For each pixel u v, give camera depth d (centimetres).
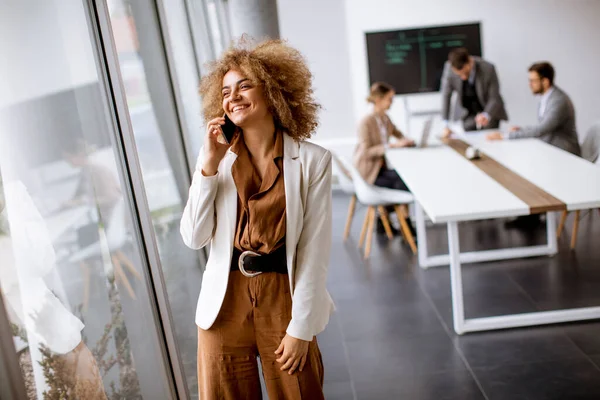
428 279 516
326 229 213
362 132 625
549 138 616
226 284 209
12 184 157
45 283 167
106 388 196
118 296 210
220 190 208
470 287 490
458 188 454
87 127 200
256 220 205
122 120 221
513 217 641
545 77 611
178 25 364
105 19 211
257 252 208
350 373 385
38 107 173
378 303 480
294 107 211
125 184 225
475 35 784
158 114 317
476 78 707
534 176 468
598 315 419
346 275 541
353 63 801
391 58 797
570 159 512
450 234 410
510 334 413
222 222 209
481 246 577
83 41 203
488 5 779
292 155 209
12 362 146
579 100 800
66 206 182
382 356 402
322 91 811
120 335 209
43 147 174
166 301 243
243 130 208
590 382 352
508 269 517
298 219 208
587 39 780
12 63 164
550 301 455
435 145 616
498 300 464
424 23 788
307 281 210
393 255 577
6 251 151
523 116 809
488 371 373
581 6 771
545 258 531
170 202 328
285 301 212
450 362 387
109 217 209
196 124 383
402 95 809
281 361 213
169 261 320
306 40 795
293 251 209
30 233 162
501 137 623
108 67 215
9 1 164
